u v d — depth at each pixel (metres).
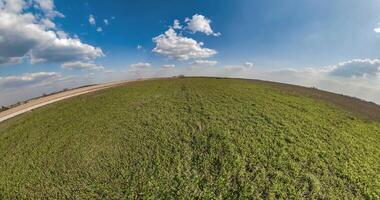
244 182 16.59
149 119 27.28
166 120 26.55
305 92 37.09
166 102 32.16
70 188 17.98
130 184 17.53
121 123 27.19
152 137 23.41
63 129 27.53
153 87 41.66
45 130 27.88
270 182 16.47
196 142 21.72
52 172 20.11
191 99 32.47
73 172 19.73
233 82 43.66
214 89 36.78
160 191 16.55
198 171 18.14
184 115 27.36
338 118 25.75
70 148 23.28
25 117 33.19
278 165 17.92
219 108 28.42
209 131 23.25
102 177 18.70
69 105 35.88
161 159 19.94
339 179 16.55
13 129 29.33
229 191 16.03
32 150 23.75
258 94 33.47
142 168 19.09
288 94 34.47
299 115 25.81
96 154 21.78
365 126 24.14
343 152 19.33
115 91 41.38
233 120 25.17
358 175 16.89
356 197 15.23
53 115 32.38
